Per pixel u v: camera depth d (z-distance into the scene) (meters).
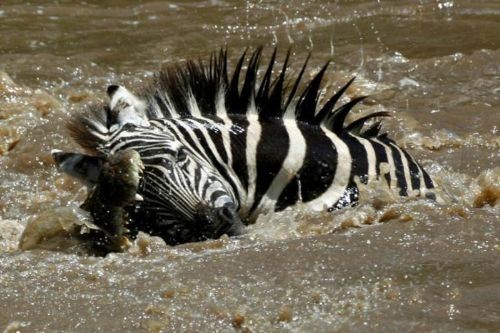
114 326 14.64
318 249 16.80
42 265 16.88
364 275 15.80
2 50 35.53
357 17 38.69
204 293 15.44
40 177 23.55
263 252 16.81
